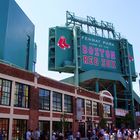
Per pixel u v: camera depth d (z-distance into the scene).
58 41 73.69
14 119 26.48
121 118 66.19
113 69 77.88
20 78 27.88
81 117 38.00
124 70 79.94
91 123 42.59
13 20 40.88
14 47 40.72
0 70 25.16
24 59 46.03
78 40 74.12
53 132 31.45
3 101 25.31
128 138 34.97
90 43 76.06
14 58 40.50
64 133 34.25
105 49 78.38
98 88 69.38
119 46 82.69
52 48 74.75
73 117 37.88
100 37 79.06
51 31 76.25
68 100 37.84
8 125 25.44
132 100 76.19
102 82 71.56
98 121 45.34
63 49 73.50
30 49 49.75
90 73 68.88
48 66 73.44
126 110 69.12
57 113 34.19
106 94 50.59
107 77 69.62
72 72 74.62
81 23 79.69
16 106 26.97
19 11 44.00
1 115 24.55
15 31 41.62
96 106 46.06
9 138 25.08
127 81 80.06
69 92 37.88
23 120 27.78
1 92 25.16
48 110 32.31
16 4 42.59
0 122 24.66
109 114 50.75
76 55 72.12
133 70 83.12
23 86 28.53
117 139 31.56
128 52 82.62
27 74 29.14
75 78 69.94
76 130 38.00
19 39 43.47
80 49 73.19
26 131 27.80
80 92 41.03
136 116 73.75
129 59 82.06
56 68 71.25
